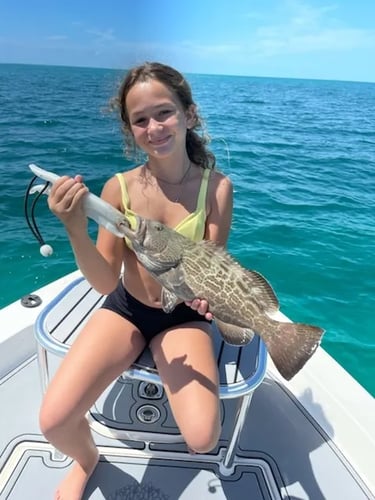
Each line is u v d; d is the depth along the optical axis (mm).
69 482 933
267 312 794
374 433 1079
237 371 959
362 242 2625
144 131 959
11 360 1258
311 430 1127
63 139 5535
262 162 4820
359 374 1670
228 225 1093
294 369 755
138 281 994
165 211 1024
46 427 860
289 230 2756
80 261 922
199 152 1090
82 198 819
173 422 1127
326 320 1939
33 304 1365
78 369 897
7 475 976
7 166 4004
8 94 11328
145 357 1001
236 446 978
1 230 2590
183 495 958
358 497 974
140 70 947
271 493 972
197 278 807
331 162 5105
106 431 1090
